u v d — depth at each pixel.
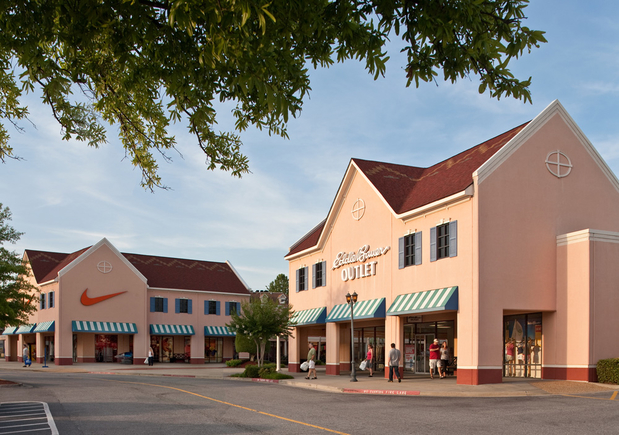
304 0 7.24
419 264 27.58
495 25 8.00
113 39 8.39
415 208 27.44
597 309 23.44
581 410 14.98
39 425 12.96
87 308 54.28
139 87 10.24
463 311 24.33
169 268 63.66
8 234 32.62
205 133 11.82
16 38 8.10
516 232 24.67
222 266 68.75
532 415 14.20
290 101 9.20
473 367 23.48
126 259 57.44
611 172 27.20
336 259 35.00
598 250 23.80
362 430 11.98
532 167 25.42
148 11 8.20
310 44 8.59
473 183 24.28
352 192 34.22
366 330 36.62
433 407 16.36
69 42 8.34
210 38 6.90
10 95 11.45
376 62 8.22
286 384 29.19
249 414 14.90
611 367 22.22
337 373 34.69
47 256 61.44
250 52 7.56
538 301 24.61
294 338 40.22
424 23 7.65
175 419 13.94
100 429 12.33
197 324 61.81
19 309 32.34
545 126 26.03
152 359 53.03
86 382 29.02
